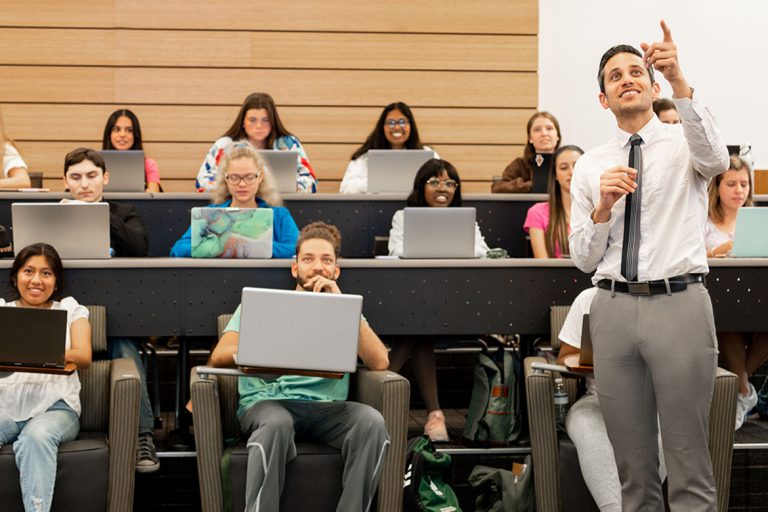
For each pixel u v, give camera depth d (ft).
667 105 15.51
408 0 21.75
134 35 21.20
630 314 8.45
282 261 11.42
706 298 8.38
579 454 10.02
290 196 15.10
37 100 21.09
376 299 11.59
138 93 21.24
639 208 8.47
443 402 14.48
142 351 13.46
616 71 8.59
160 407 14.30
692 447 8.38
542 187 16.38
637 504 8.77
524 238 15.64
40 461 9.43
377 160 15.48
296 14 21.50
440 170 14.03
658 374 8.35
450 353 14.65
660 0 20.77
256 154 13.20
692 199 8.43
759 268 11.69
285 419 9.57
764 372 14.92
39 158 21.12
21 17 21.01
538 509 10.30
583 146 21.39
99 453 9.71
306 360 9.40
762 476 11.89
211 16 21.33
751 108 20.63
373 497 9.89
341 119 21.67
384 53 21.72
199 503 11.47
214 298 11.39
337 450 9.81
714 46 20.59
